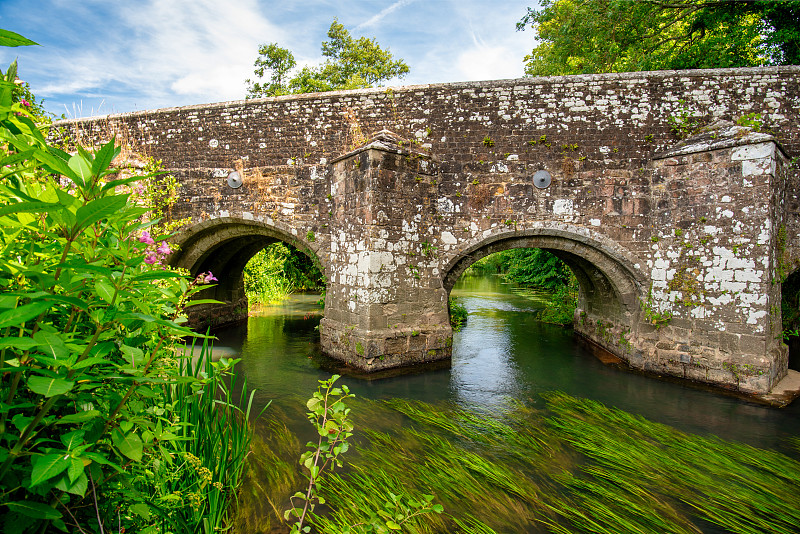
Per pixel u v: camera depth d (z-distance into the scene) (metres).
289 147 8.92
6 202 1.77
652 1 10.98
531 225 8.03
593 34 12.24
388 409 6.05
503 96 8.10
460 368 8.29
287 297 19.03
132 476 2.18
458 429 5.32
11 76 1.96
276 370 7.92
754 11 10.45
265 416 5.68
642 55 12.20
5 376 1.72
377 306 7.66
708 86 7.59
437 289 8.35
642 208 7.78
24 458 1.79
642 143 7.76
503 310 15.98
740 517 3.65
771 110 7.42
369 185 7.53
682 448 4.85
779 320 7.42
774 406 6.21
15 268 1.51
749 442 5.18
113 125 9.69
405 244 7.96
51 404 1.58
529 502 3.84
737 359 6.77
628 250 7.83
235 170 9.16
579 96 7.92
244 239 11.59
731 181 6.86
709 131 7.40
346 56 21.11
